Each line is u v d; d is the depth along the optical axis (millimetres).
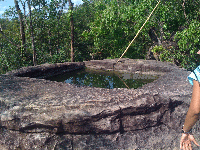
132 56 10211
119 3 9312
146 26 7633
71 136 2299
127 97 2533
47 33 12008
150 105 2428
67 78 4688
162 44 8703
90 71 5578
